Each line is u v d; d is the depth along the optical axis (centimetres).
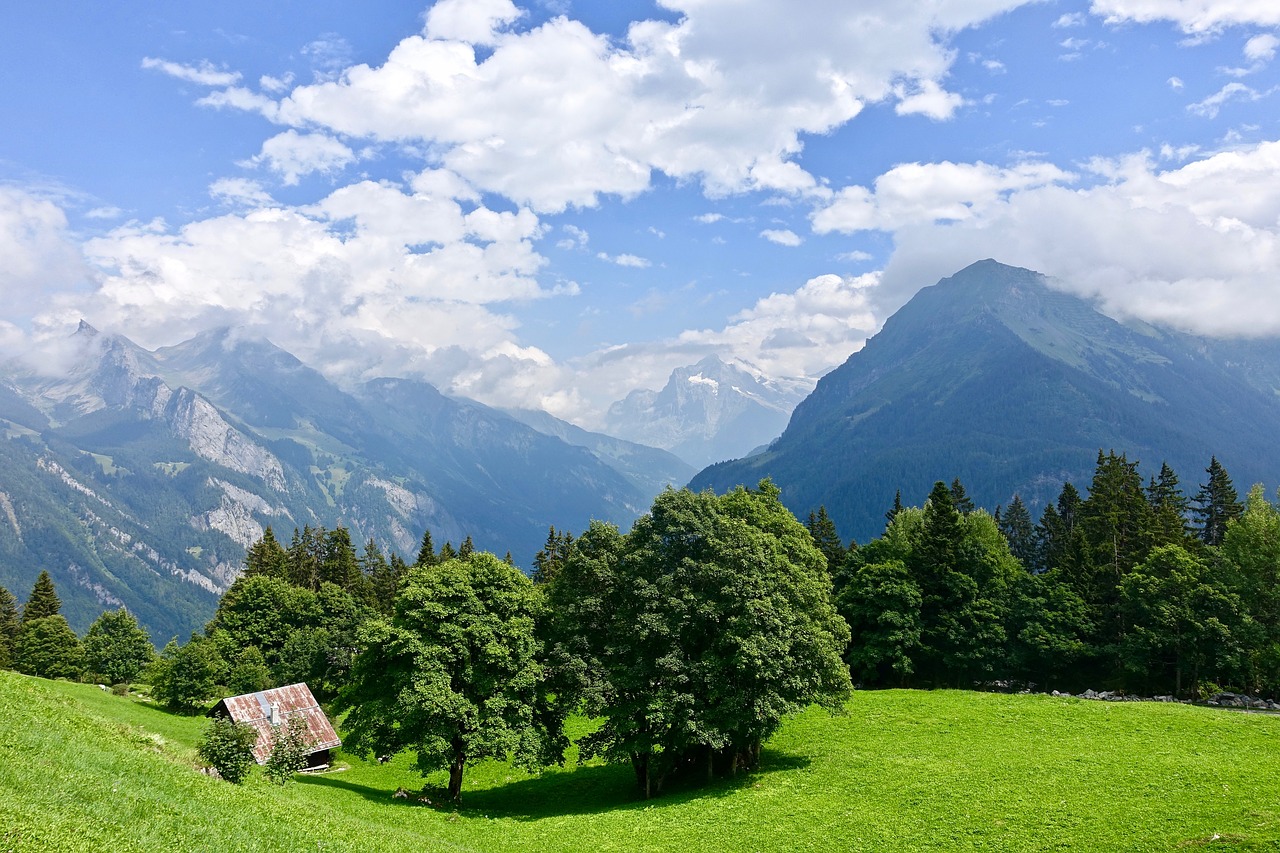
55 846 1777
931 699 7019
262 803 2959
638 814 4422
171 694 8588
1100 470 11344
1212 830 3123
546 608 5422
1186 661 7756
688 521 5253
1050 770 4319
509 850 3834
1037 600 8881
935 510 9512
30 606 12838
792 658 4978
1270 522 8175
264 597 10544
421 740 4828
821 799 4294
